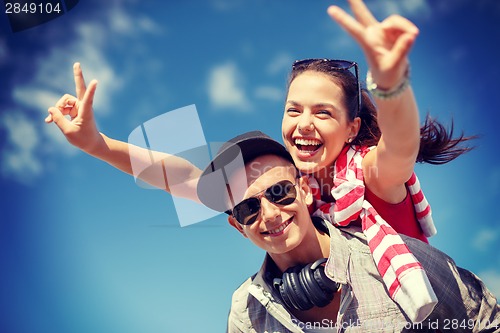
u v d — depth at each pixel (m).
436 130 1.69
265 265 1.47
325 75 1.54
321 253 1.45
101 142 1.54
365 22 1.05
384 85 1.09
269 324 1.43
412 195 1.58
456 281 1.39
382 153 1.31
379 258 1.38
